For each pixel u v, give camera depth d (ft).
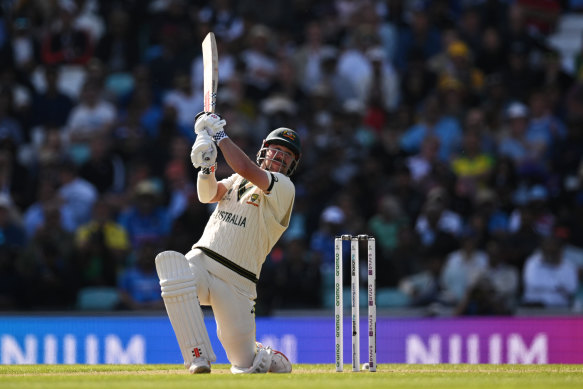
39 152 163.32
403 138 162.40
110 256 136.26
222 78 172.14
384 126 168.35
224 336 62.39
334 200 144.97
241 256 62.03
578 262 140.87
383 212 142.10
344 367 72.79
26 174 159.53
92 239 136.46
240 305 62.08
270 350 63.93
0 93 170.30
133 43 186.29
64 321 117.39
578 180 152.97
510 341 113.70
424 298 129.59
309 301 126.62
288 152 64.90
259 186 61.62
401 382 53.16
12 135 167.43
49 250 135.13
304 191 147.54
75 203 152.15
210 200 63.36
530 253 137.18
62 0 188.24
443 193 143.23
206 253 62.28
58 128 172.14
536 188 148.15
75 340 116.98
